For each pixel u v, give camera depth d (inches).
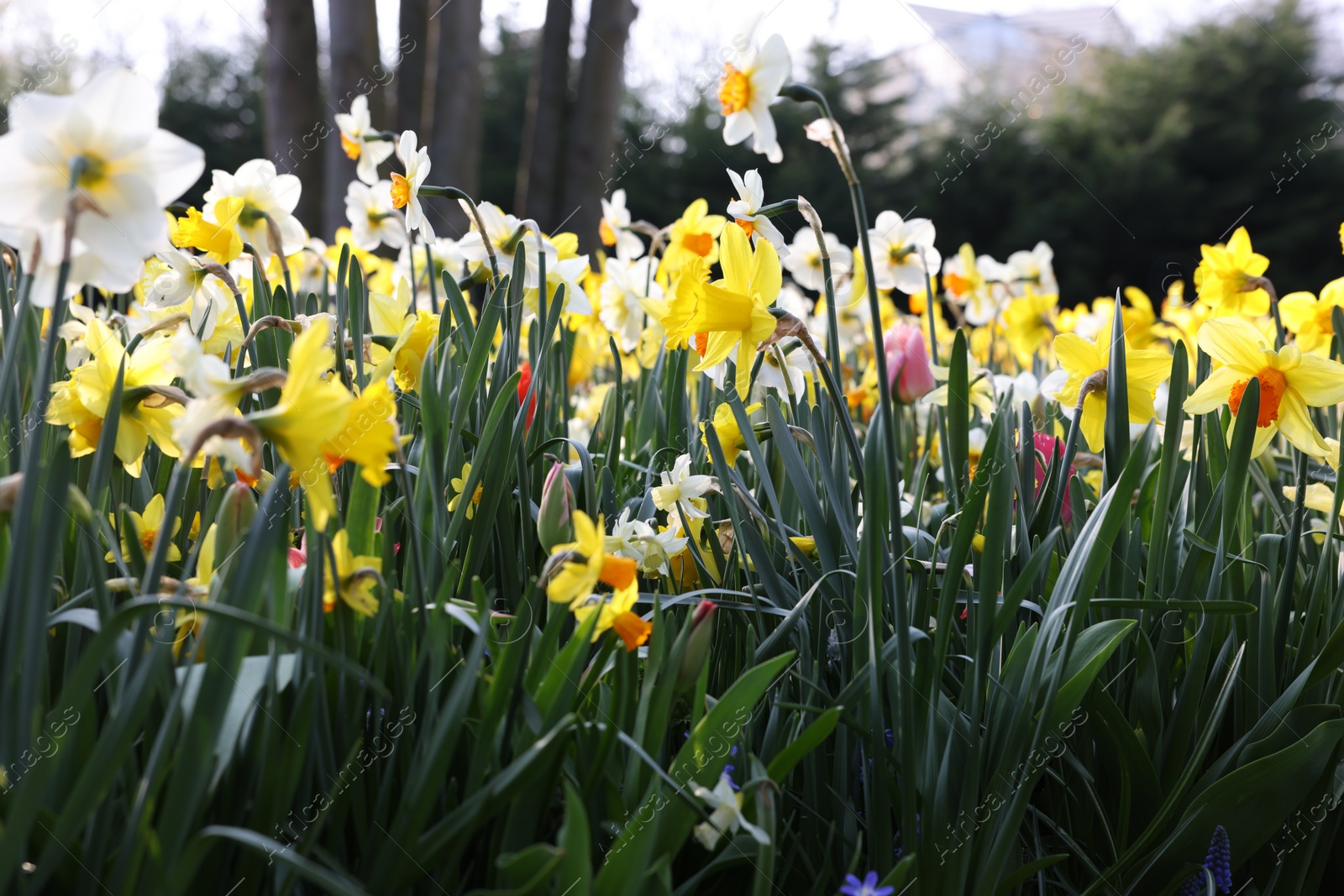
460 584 38.9
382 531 35.8
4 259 45.7
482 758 28.5
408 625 30.4
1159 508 37.9
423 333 45.4
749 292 37.4
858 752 39.5
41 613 24.1
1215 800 36.7
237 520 29.7
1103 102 565.6
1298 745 36.0
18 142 24.3
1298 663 41.6
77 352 46.2
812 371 50.4
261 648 28.5
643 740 30.8
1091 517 35.7
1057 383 50.5
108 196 25.3
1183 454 55.1
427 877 28.0
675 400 56.7
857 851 30.7
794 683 41.3
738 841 30.5
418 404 46.3
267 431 25.0
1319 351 56.8
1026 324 116.6
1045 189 543.8
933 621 44.0
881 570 32.5
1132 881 38.1
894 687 34.9
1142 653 40.6
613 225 97.4
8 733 24.5
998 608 36.7
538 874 24.5
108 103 24.7
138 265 26.9
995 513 32.8
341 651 28.8
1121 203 535.5
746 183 49.9
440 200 228.7
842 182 552.4
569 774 30.7
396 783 29.9
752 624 44.4
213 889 25.4
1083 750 40.8
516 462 45.1
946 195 550.6
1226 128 538.3
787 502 50.8
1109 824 39.8
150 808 23.5
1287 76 540.4
